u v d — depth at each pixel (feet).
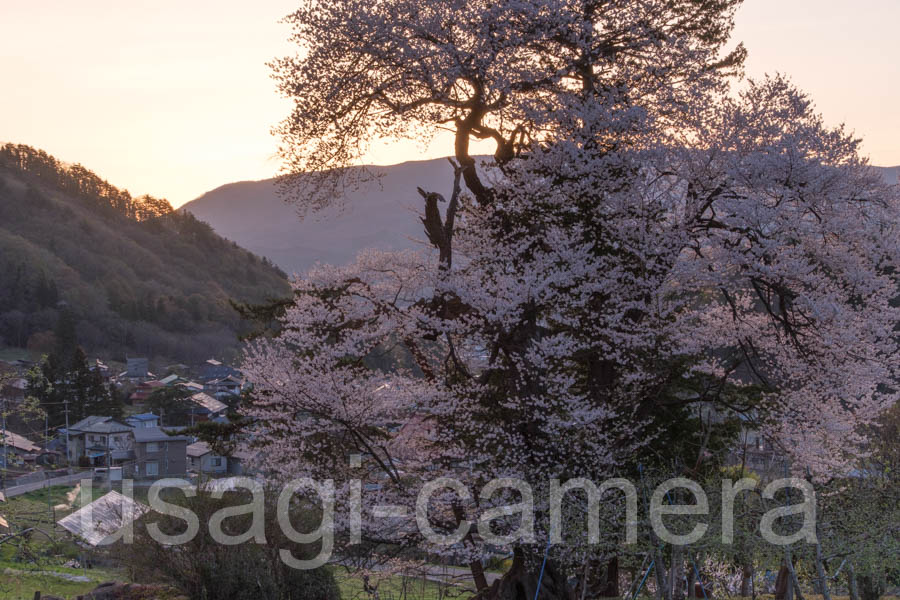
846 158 54.75
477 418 55.67
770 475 50.31
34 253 485.97
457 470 53.72
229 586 45.27
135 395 348.38
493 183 62.44
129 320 467.11
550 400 52.90
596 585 52.65
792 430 54.44
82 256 524.93
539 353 53.31
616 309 56.29
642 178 57.88
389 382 54.39
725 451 57.62
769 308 56.65
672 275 57.41
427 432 54.80
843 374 56.49
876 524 42.32
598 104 58.03
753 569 47.03
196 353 461.78
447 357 57.98
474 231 64.49
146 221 640.99
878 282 55.67
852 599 43.45
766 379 60.03
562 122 59.47
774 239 54.54
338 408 51.13
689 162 56.75
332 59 60.39
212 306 524.93
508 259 57.72
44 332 415.23
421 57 58.18
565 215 59.72
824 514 44.19
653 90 60.29
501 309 52.24
